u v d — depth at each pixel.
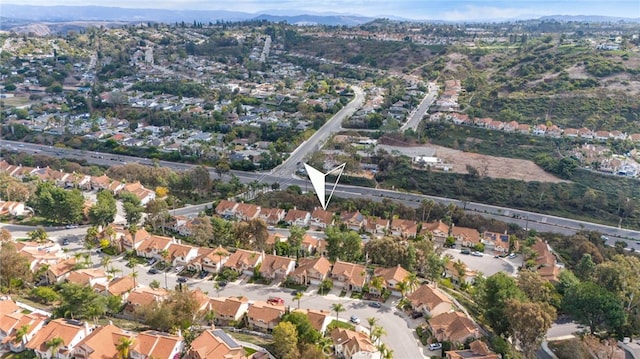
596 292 123.81
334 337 113.56
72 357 104.88
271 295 139.75
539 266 166.38
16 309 118.19
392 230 195.50
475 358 101.69
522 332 110.00
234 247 171.00
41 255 152.38
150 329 115.12
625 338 127.62
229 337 108.06
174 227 189.75
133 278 139.75
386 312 130.88
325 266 148.25
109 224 185.88
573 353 115.56
